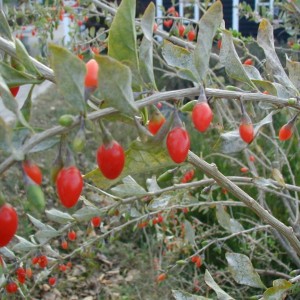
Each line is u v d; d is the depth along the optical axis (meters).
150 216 2.58
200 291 3.34
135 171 1.32
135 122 1.00
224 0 8.48
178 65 1.27
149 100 1.05
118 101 0.90
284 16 3.79
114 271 3.96
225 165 4.32
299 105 1.34
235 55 1.27
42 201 0.87
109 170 0.94
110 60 0.86
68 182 0.90
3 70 1.01
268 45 1.53
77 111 0.90
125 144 5.89
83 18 3.75
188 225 2.72
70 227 2.33
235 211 3.93
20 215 4.34
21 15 3.67
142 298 3.54
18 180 4.89
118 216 2.39
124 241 4.35
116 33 1.04
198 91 1.10
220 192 3.52
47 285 3.62
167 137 1.00
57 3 3.58
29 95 1.05
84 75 0.87
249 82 1.29
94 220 2.33
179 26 2.90
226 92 1.17
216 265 3.69
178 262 2.74
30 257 2.38
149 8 1.11
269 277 3.44
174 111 1.02
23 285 2.52
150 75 1.10
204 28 1.08
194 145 5.00
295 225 2.71
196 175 4.10
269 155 3.78
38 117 7.20
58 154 0.95
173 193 2.31
